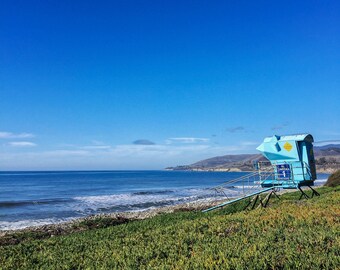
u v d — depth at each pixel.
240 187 78.88
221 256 9.41
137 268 9.87
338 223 12.06
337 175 41.25
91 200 55.69
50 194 70.12
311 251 8.99
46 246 15.83
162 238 13.43
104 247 13.73
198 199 53.94
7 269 12.09
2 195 67.44
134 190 82.50
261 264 8.52
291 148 23.80
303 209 15.63
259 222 13.68
